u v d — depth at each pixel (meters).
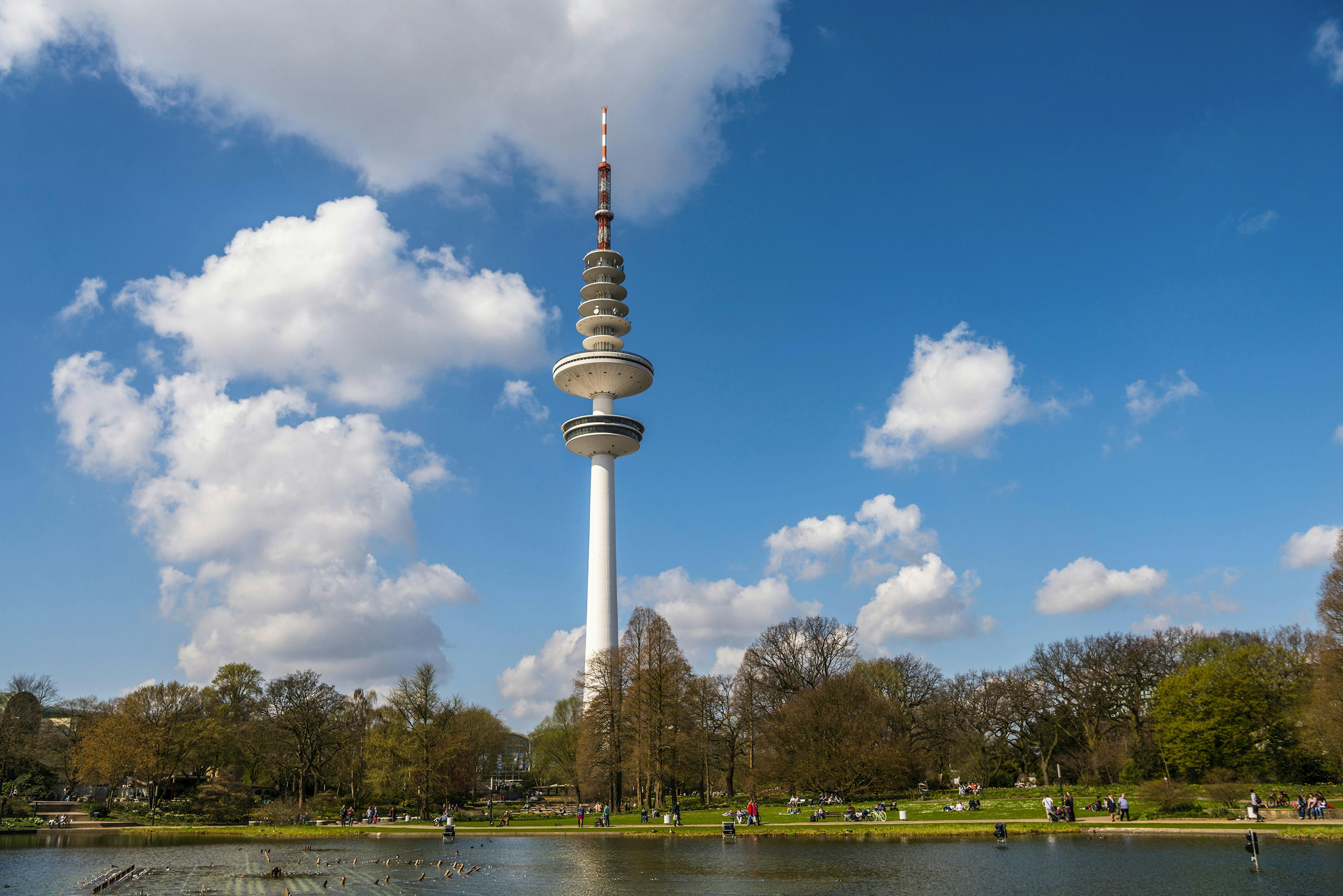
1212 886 38.28
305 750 114.62
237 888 46.38
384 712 107.50
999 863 48.69
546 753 170.62
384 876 50.62
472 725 150.00
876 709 110.44
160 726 112.06
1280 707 93.88
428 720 106.00
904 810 85.31
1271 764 91.69
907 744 111.19
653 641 102.94
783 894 40.06
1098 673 117.06
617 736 104.38
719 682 126.69
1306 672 91.12
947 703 131.25
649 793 105.56
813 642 130.50
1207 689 95.50
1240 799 76.31
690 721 101.25
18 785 112.12
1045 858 50.09
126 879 50.41
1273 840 55.44
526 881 47.12
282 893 44.09
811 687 126.44
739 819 81.81
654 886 43.88
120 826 97.62
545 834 80.88
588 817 98.12
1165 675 111.69
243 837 84.31
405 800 111.44
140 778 111.19
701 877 46.66
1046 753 122.56
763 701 123.62
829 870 47.84
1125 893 37.22
